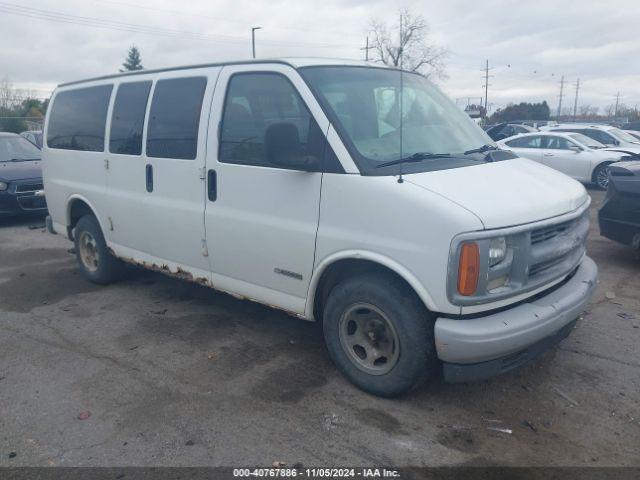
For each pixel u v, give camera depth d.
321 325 5.05
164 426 3.52
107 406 3.76
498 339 3.24
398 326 3.52
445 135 4.28
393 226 3.41
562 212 3.65
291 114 3.95
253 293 4.39
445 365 3.40
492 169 3.90
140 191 5.18
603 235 6.74
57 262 7.48
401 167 3.56
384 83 4.34
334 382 4.02
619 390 3.88
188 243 4.79
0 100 44.69
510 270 3.39
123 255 5.68
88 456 3.23
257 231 4.17
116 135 5.42
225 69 4.45
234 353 4.52
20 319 5.37
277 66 4.09
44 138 6.62
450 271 3.20
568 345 4.57
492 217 3.23
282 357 4.43
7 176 10.10
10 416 3.65
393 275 3.59
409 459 3.18
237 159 4.27
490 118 57.03
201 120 4.54
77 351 4.62
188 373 4.20
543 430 3.44
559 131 16.78
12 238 9.10
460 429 3.45
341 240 3.66
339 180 3.65
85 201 5.96
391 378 3.65
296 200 3.90
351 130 3.76
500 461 3.16
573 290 3.81
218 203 4.44
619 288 6.00
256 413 3.65
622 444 3.30
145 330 5.03
